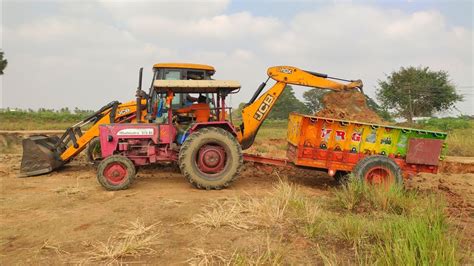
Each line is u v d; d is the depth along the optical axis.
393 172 6.76
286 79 8.04
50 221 5.00
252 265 3.51
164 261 3.71
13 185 7.42
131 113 9.02
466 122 27.00
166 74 8.13
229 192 6.84
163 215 5.23
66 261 3.75
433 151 6.95
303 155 7.19
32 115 33.03
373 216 5.16
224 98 7.93
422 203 5.48
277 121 43.12
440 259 3.36
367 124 7.02
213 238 4.30
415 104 30.55
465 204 6.34
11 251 4.02
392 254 3.57
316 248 4.03
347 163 7.18
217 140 7.17
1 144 16.28
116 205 5.82
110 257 3.80
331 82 8.09
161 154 7.61
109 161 6.99
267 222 4.76
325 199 6.17
